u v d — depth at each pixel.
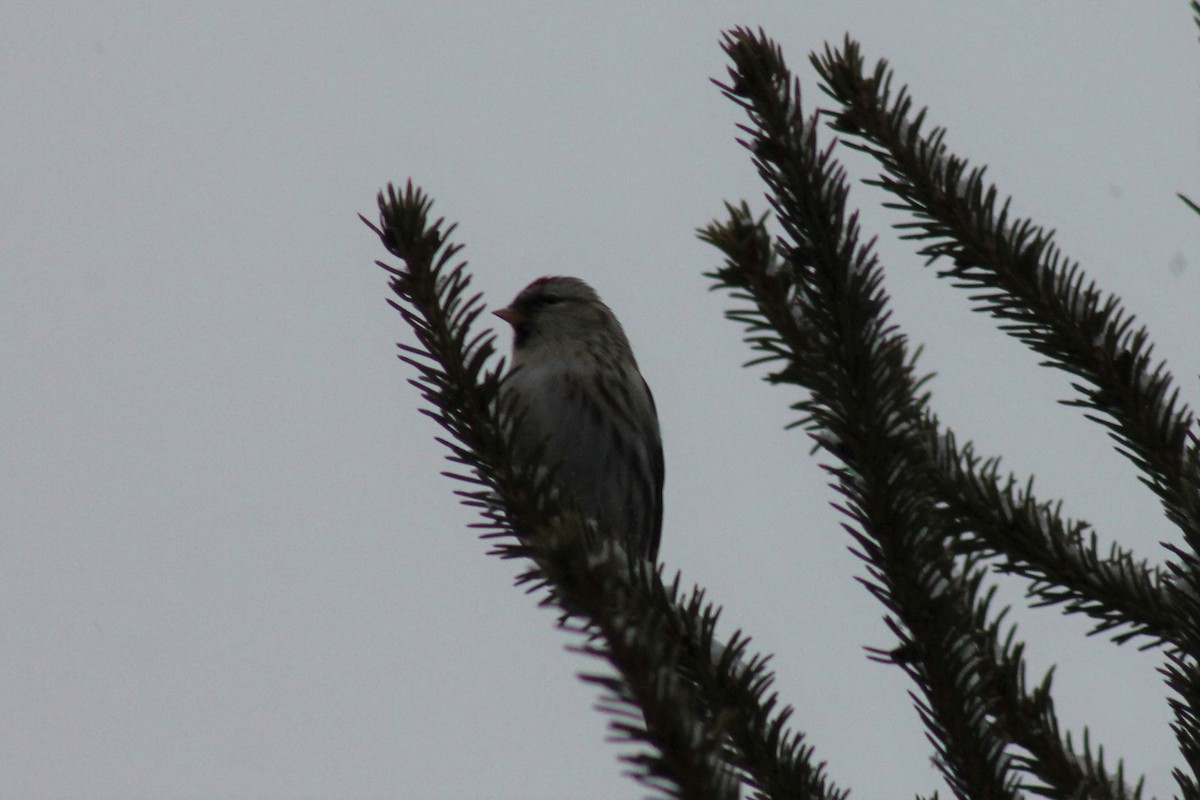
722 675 4.25
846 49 5.46
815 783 4.19
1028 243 5.37
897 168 5.45
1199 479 4.91
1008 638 4.60
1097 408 5.19
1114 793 4.26
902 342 4.71
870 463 4.54
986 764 4.26
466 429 5.07
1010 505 5.26
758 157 4.80
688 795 2.93
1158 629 5.01
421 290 5.13
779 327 4.95
